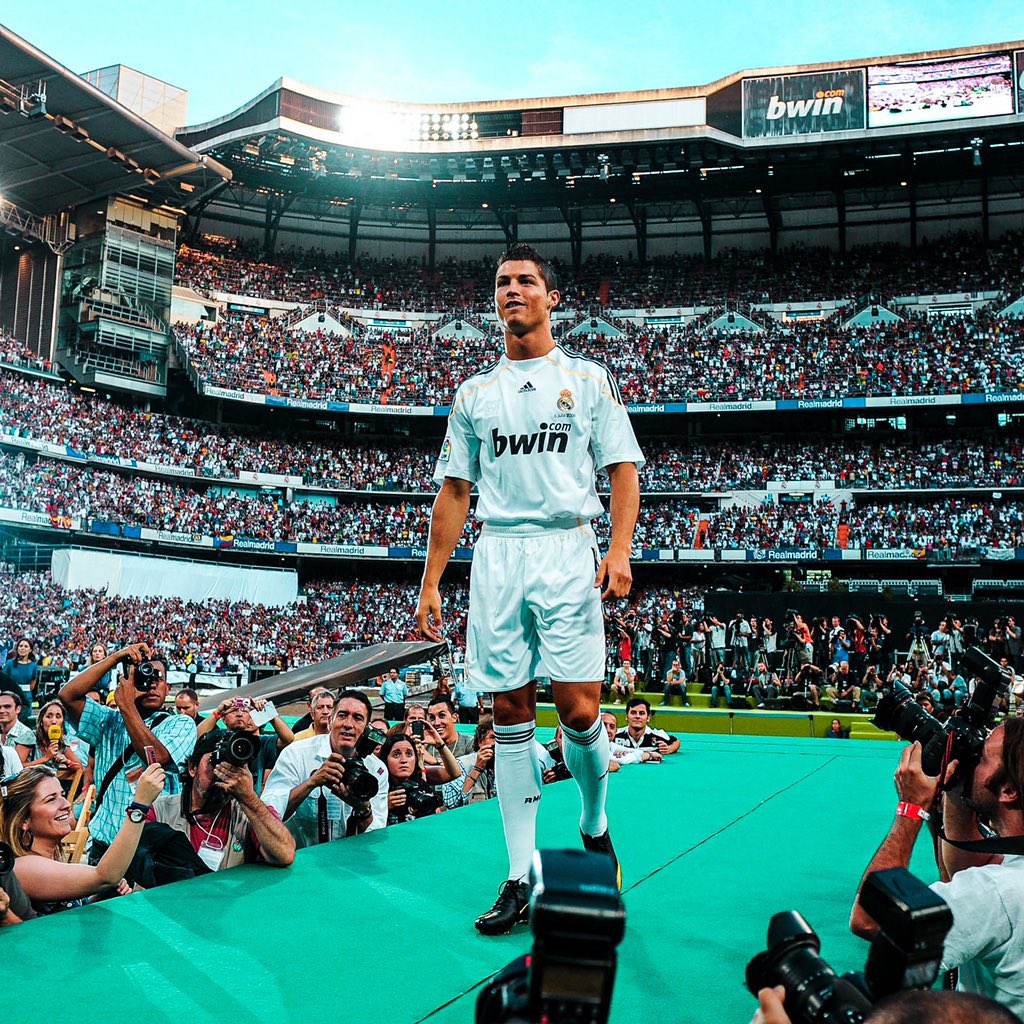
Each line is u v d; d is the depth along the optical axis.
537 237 59.31
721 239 57.56
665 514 46.47
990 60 46.34
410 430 52.97
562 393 3.89
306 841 5.54
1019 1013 2.17
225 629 39.72
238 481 47.31
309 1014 2.67
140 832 3.89
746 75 49.34
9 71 37.41
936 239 54.31
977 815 2.70
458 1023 2.62
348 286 56.41
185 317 50.66
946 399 44.22
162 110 55.09
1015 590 40.25
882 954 1.06
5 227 46.28
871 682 23.67
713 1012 2.74
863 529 42.84
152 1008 2.69
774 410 46.00
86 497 41.53
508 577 3.85
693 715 23.30
